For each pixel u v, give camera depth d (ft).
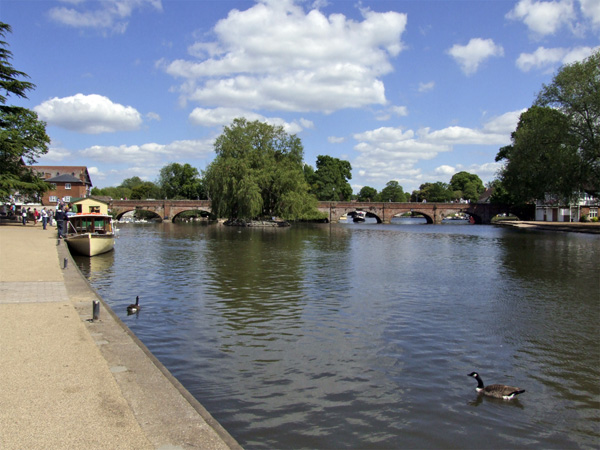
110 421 17.81
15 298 40.11
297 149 279.90
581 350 39.99
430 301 59.26
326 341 42.19
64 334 29.32
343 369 35.19
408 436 25.50
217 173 250.37
